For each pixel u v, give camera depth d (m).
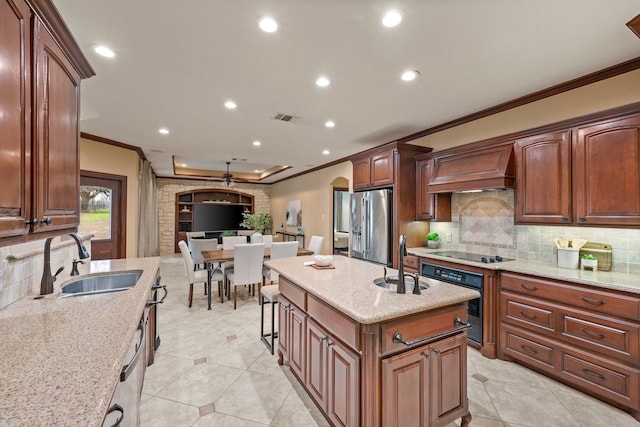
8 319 1.34
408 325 1.50
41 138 1.14
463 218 3.52
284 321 2.40
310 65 2.28
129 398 1.25
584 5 1.60
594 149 2.21
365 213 4.06
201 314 3.74
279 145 4.91
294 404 2.00
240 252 3.91
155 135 4.32
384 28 1.82
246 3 1.61
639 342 1.84
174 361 2.56
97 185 4.53
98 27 1.82
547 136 2.50
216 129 4.00
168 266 6.84
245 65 2.29
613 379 1.94
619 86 2.26
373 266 2.53
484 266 2.65
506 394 2.11
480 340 2.71
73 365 0.95
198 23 1.78
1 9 0.91
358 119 3.53
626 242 2.30
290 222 8.58
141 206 5.75
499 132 3.10
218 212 9.34
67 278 2.12
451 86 2.62
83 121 3.66
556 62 2.21
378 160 3.97
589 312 2.05
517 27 1.80
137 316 1.40
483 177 2.87
